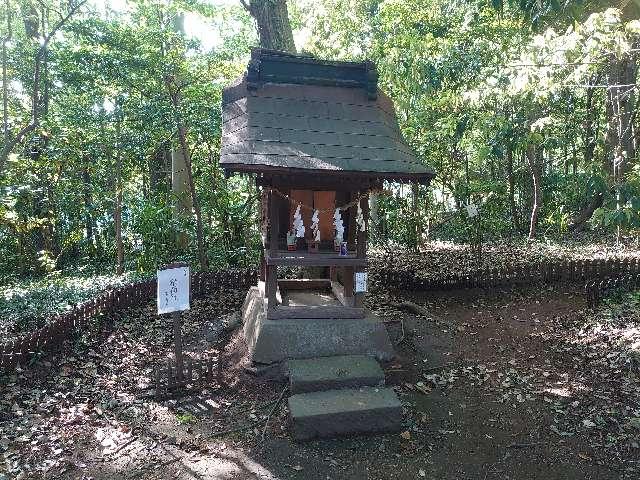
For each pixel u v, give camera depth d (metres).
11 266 11.95
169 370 5.22
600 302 8.24
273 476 3.97
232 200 11.55
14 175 8.72
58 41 9.59
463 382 5.70
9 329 6.52
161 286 5.12
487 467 4.13
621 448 4.34
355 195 5.91
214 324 7.32
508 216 16.22
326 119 5.75
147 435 4.51
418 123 11.27
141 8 10.00
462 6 11.44
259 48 5.95
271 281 5.80
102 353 6.25
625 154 10.57
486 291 9.32
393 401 4.72
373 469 4.09
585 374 5.81
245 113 5.61
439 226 14.70
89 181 12.36
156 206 10.80
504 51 9.44
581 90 13.08
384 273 9.39
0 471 3.87
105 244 13.89
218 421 4.76
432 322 7.65
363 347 5.74
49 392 5.18
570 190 14.34
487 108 9.54
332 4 12.59
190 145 11.48
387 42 10.66
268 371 5.45
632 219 6.65
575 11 6.21
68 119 9.38
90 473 3.95
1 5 8.82
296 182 5.55
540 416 4.93
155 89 9.34
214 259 10.91
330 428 4.48
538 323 7.68
